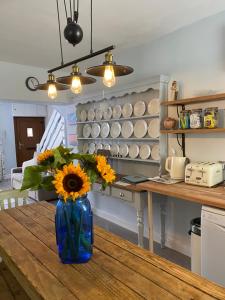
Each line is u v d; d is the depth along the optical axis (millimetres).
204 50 2459
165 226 2994
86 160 1224
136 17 2381
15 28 2561
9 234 1541
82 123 4082
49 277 1067
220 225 1786
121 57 3438
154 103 2889
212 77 2416
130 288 975
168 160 2650
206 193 2045
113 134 3506
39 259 1226
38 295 970
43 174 1218
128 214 3529
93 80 2049
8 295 1400
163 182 2477
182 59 2660
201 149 2543
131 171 3367
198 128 2361
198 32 2492
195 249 2113
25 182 1184
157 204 3041
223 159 2373
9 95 3818
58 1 2041
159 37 2879
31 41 2928
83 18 2381
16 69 3873
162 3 2133
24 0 2010
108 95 3436
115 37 2861
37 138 8312
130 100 3283
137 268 1124
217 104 2369
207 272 1905
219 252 1810
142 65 3137
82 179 1095
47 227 1649
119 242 1395
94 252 1281
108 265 1153
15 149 7801
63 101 4355
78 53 3389
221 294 925
